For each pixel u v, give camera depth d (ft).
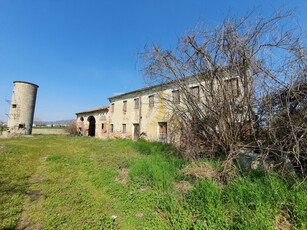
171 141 19.53
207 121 15.29
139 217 8.93
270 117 11.85
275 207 8.34
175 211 8.82
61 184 13.16
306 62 10.62
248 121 13.80
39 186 12.74
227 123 14.05
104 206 10.05
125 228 8.08
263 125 13.15
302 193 8.97
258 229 6.86
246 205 8.64
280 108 12.04
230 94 13.85
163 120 36.58
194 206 8.88
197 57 14.07
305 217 7.45
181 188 11.44
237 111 13.85
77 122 76.18
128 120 48.29
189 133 16.05
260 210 8.04
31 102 62.44
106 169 17.17
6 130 60.80
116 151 28.48
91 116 67.46
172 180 12.47
